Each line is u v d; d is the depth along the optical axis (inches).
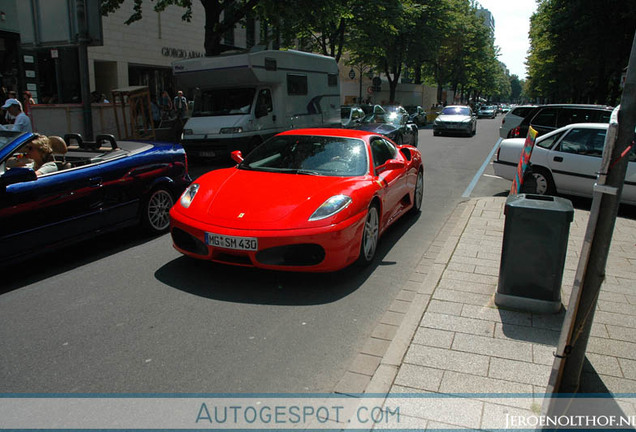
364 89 1756.9
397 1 987.3
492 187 400.5
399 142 576.1
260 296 171.6
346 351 136.5
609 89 1323.8
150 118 550.3
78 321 151.8
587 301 99.8
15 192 179.8
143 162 236.4
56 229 195.5
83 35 332.2
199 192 198.1
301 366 128.3
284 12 510.9
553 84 1964.8
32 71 650.8
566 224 148.7
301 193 185.8
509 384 116.6
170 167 251.1
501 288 157.8
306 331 147.3
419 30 1373.0
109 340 140.0
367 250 200.7
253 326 149.7
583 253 96.1
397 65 1469.0
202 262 204.7
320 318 156.0
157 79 908.0
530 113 486.9
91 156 232.4
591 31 997.8
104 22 772.0
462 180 434.3
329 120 601.9
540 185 339.6
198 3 963.3
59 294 172.2
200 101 493.7
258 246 168.9
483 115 2303.2
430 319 150.2
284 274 192.2
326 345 139.5
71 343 138.3
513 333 141.6
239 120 457.1
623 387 116.3
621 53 995.9
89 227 210.2
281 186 192.7
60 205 196.4
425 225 275.0
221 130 454.3
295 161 216.7
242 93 480.4
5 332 144.5
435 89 2471.7
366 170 212.7
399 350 131.9
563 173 326.3
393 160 219.3
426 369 122.7
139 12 626.8
